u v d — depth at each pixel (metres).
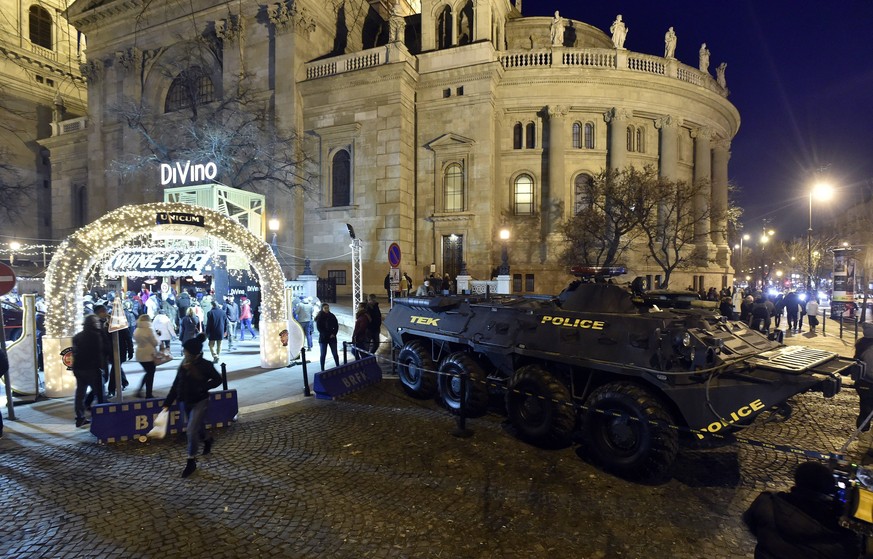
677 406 5.73
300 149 29.11
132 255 15.71
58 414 8.79
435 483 5.87
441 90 28.84
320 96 29.25
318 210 29.41
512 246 30.12
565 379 7.43
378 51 28.23
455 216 28.17
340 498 5.50
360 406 9.16
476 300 9.73
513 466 6.37
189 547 4.56
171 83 33.94
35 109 42.06
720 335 6.81
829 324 25.41
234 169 28.56
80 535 4.78
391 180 27.84
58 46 43.69
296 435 7.58
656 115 30.80
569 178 30.23
